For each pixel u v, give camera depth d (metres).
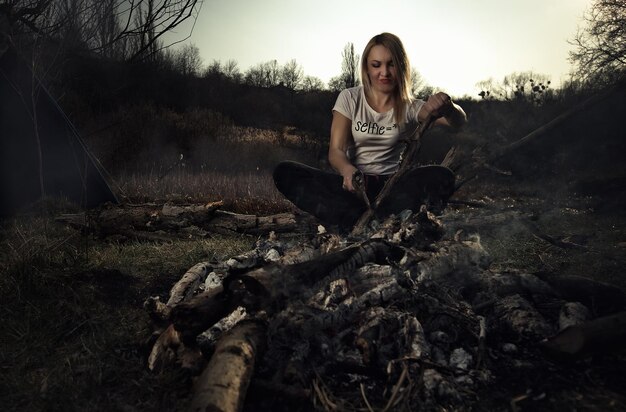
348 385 1.76
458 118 3.47
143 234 4.28
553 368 1.83
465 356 1.87
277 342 1.83
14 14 4.94
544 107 16.03
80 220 4.55
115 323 2.38
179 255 3.68
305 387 1.67
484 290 2.39
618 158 12.66
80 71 11.48
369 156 3.75
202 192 7.02
